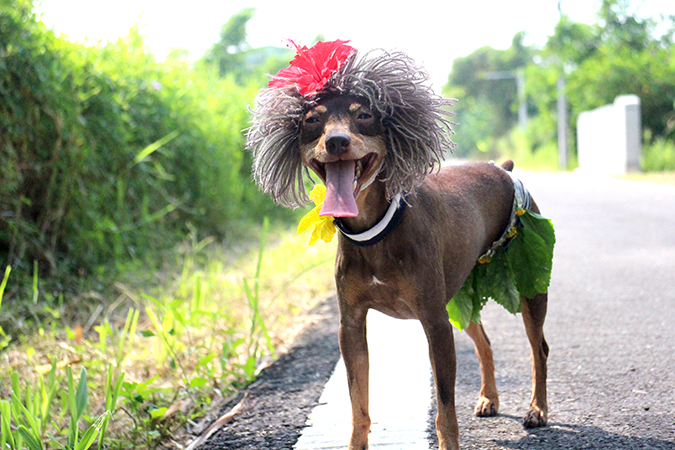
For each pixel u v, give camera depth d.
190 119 8.77
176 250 7.44
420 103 2.79
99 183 6.76
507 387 3.81
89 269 6.25
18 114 5.67
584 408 3.43
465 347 4.57
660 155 20.91
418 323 5.21
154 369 4.29
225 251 8.22
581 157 26.42
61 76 6.18
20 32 5.82
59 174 6.23
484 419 3.40
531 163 31.50
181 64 9.63
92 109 6.73
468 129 65.62
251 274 6.73
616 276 6.44
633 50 27.19
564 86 27.53
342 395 3.73
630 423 3.21
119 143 6.95
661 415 3.28
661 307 5.25
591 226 9.77
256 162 2.99
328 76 2.76
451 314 3.51
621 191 14.95
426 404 3.58
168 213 8.09
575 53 27.55
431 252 2.84
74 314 5.41
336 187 2.62
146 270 6.66
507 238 3.49
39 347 4.61
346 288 2.92
